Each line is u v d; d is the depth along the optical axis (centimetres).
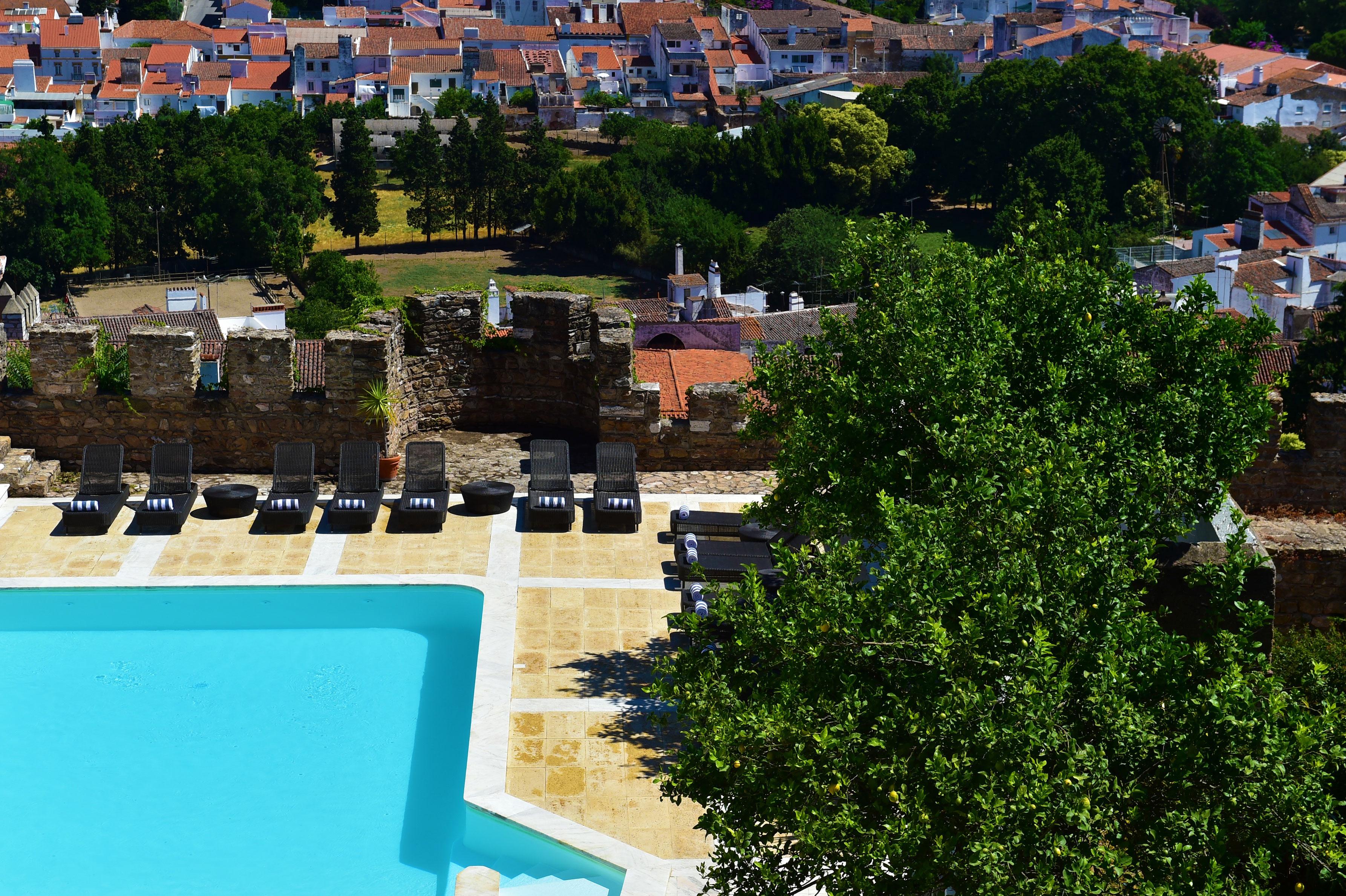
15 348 2045
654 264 12150
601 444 1931
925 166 13800
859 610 991
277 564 1742
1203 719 911
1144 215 12181
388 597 1702
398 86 17675
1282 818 892
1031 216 11200
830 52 18275
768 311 10919
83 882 1209
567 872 1224
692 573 1608
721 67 18100
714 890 1145
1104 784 880
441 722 1478
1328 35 18812
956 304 1422
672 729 1410
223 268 12538
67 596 1678
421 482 1883
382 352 1984
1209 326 1412
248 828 1292
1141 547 1105
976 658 934
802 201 13275
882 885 920
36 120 16575
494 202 13225
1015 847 860
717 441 2073
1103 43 16450
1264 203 11438
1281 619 1856
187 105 18362
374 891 1214
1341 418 2119
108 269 12812
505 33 19400
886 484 1305
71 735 1429
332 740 1438
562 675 1502
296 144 14275
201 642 1620
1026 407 1345
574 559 1778
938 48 18562
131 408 1997
